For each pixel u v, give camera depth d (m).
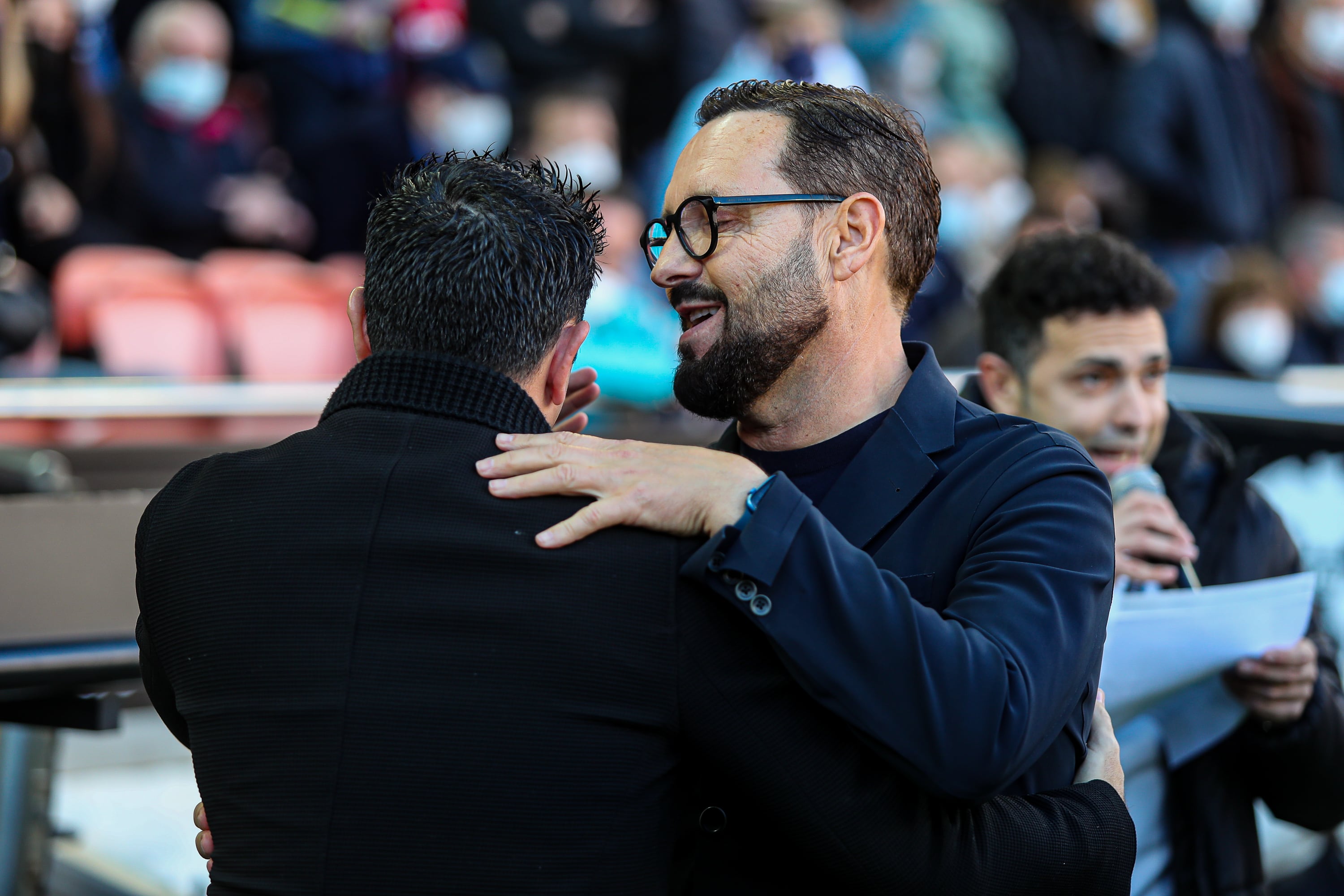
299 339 16.33
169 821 11.34
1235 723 5.79
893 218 4.70
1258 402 9.80
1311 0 23.11
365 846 3.62
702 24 20.05
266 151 18.25
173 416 13.48
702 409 4.75
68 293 15.30
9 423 12.77
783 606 3.81
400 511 3.88
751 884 4.26
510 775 3.66
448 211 4.11
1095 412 6.23
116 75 17.11
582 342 4.33
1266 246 22.28
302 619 3.81
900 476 4.59
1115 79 22.25
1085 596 4.14
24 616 6.22
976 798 3.77
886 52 21.00
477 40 19.80
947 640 3.78
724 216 4.54
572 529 3.86
